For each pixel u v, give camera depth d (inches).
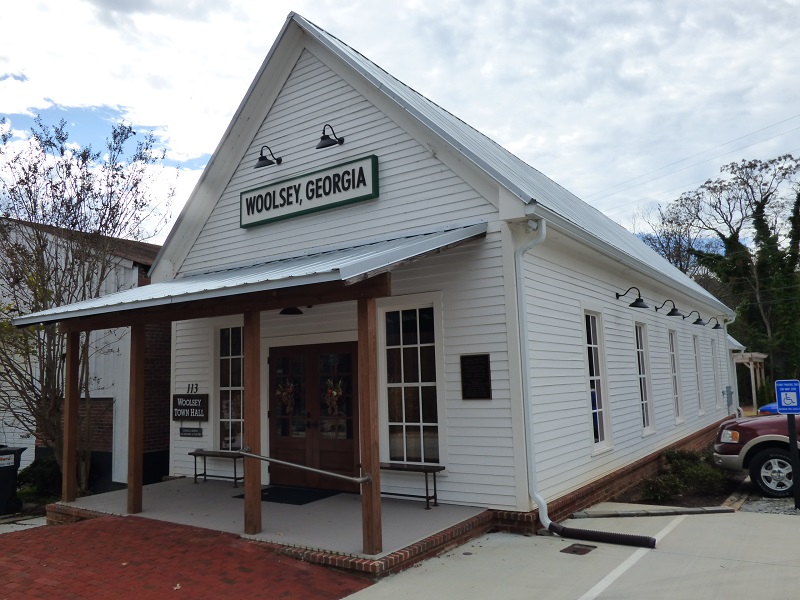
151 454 535.5
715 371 795.4
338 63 390.9
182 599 217.8
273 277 249.4
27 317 359.3
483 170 322.3
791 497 385.1
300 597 217.8
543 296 342.3
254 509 281.3
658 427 519.2
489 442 313.1
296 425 395.9
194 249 464.8
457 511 307.0
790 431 358.9
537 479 310.7
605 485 388.2
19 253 524.4
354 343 375.6
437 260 337.7
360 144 379.6
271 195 417.4
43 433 547.8
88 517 344.8
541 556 262.2
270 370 409.7
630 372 466.9
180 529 300.5
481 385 317.1
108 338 553.3
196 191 452.1
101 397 554.9
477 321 322.0
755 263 1460.4
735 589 219.9
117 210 552.1
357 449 366.9
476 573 240.7
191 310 314.7
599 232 476.7
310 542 263.1
